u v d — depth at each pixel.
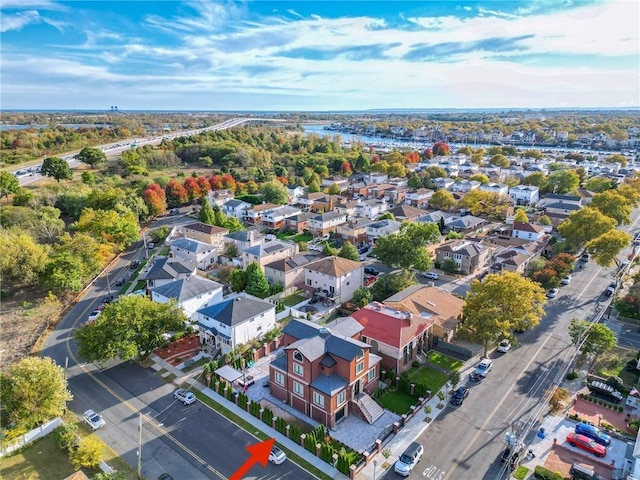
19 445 42.22
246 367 55.97
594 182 146.62
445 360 57.16
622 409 46.91
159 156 190.25
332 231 116.06
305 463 40.19
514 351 58.94
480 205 131.25
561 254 87.19
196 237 105.69
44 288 81.25
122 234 99.75
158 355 59.03
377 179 176.38
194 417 46.66
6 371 53.38
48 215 106.50
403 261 82.19
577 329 56.31
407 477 38.41
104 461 40.22
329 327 52.12
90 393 51.00
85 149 164.00
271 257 87.69
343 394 45.59
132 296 57.69
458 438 43.09
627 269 84.38
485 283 57.50
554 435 43.38
